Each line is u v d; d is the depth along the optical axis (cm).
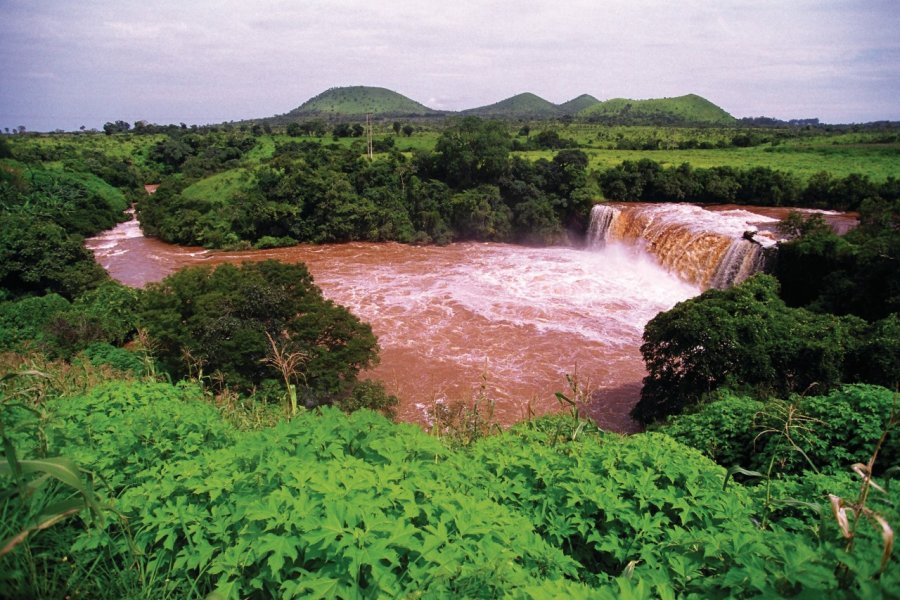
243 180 6153
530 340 2761
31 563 321
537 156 6650
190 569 379
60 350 2125
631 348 2659
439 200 5375
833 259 2453
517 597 295
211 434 595
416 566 329
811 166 4984
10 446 261
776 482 624
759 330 1623
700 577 363
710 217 3881
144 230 5772
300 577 318
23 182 5825
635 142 7994
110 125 13600
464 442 925
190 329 1973
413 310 3212
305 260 4597
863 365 1477
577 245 5138
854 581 281
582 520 455
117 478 462
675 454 598
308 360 1825
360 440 528
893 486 468
